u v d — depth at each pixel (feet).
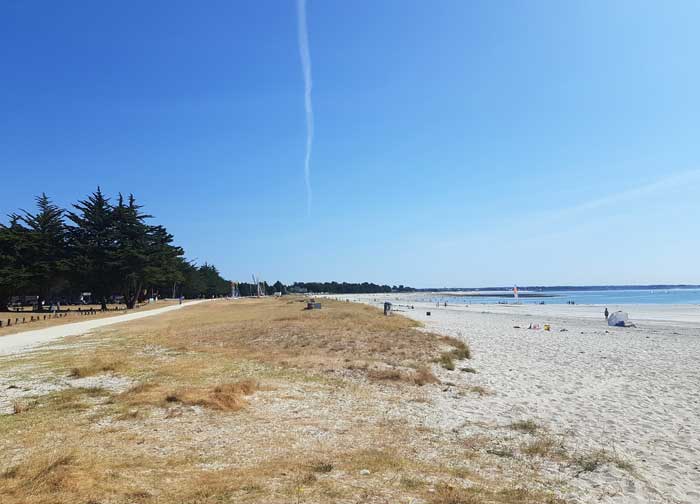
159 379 45.55
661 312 237.04
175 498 18.66
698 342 99.76
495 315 210.79
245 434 28.81
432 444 29.09
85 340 86.53
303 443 27.53
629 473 25.84
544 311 257.96
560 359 72.43
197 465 23.04
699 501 22.59
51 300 292.81
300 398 39.65
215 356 62.64
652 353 80.84
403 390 45.98
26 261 199.11
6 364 57.82
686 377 58.59
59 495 18.57
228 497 18.83
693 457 29.50
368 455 25.54
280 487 20.06
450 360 65.36
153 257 233.76
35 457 23.52
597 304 353.10
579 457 28.12
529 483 23.16
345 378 50.11
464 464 25.49
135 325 124.88
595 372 61.46
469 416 37.42
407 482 21.47
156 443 26.53
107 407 34.73
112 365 52.24
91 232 221.87
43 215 220.84
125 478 20.76
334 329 98.94
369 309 185.68
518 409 40.65
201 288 423.64
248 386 41.29
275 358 61.41
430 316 193.57
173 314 180.55
